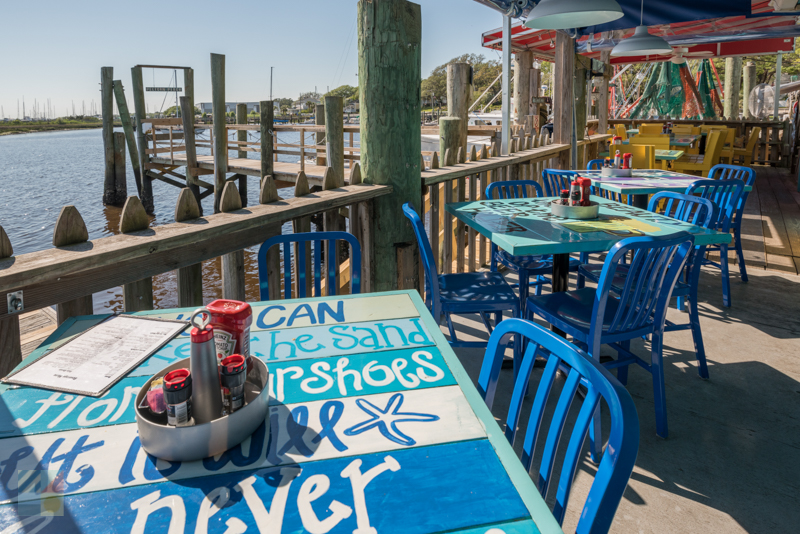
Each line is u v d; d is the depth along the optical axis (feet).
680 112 52.47
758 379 9.54
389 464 3.05
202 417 3.16
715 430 8.00
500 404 8.80
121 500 2.77
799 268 15.97
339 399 3.80
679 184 14.06
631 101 66.80
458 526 2.57
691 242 7.16
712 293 14.02
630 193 13.51
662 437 7.81
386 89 10.18
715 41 32.07
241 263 8.04
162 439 3.02
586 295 9.01
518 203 11.45
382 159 10.53
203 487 2.87
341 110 24.16
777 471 7.04
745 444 7.65
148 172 57.26
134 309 6.39
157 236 6.34
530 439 3.71
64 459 3.11
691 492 6.65
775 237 19.54
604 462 2.79
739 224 14.58
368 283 11.12
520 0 15.57
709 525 6.10
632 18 20.99
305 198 8.95
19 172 108.88
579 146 24.90
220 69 37.55
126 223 6.52
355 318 5.49
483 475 2.95
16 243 44.29
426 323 5.32
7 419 3.51
